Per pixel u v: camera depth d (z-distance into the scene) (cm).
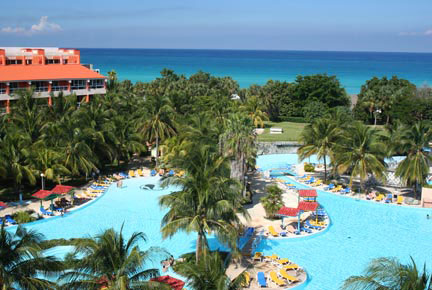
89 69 8794
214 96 8656
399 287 1947
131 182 5428
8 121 5334
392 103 9331
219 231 2816
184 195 2786
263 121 9725
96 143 5338
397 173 4872
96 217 4184
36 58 8481
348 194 5078
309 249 3550
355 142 4894
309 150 5406
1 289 2055
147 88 10781
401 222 4231
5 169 4244
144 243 3572
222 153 4303
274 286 2864
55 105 5906
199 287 2030
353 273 3152
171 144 5678
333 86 10694
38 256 2230
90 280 2070
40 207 4272
